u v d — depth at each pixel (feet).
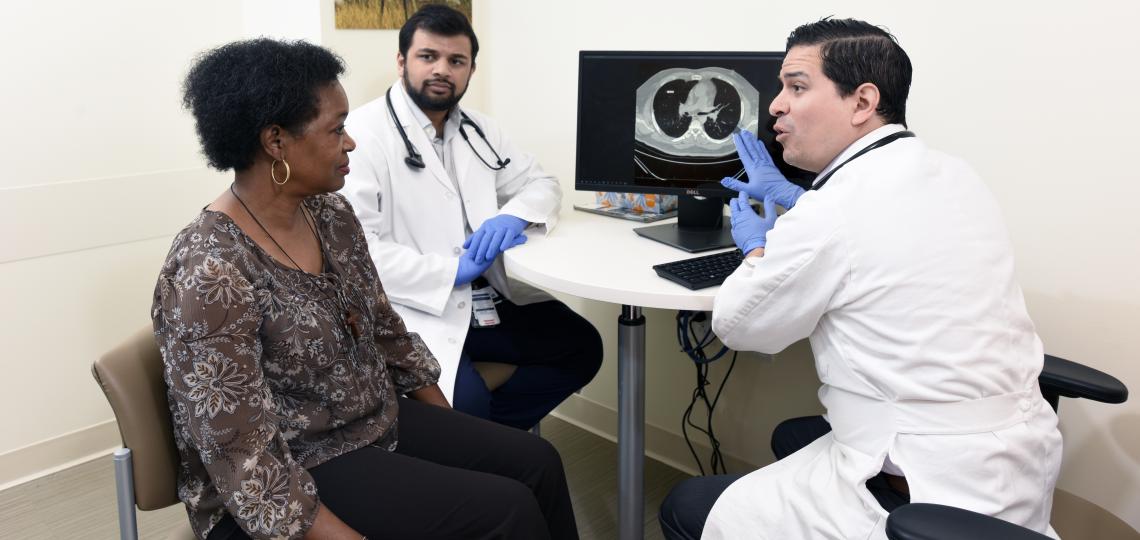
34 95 6.55
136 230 7.30
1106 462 5.12
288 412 3.82
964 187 3.84
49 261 6.86
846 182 3.80
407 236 6.07
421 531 3.72
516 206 5.97
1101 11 4.61
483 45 8.09
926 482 3.54
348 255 4.31
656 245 5.61
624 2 6.83
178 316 3.36
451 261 5.66
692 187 5.74
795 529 3.76
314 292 3.90
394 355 4.64
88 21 6.72
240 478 3.38
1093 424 5.13
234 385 3.39
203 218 3.62
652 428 7.61
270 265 3.71
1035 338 3.93
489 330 6.10
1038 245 5.11
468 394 5.50
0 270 6.63
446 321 5.67
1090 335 5.01
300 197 3.91
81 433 7.32
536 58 7.62
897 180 3.74
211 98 3.56
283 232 3.92
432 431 4.44
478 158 6.37
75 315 7.11
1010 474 3.56
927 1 5.24
